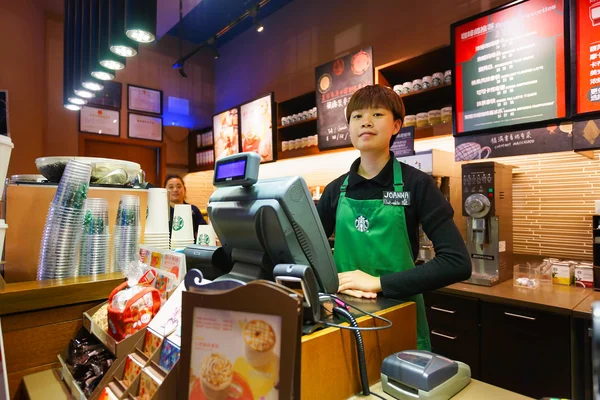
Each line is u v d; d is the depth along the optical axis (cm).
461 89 253
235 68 600
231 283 65
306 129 438
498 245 227
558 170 263
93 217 133
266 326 54
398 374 81
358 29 415
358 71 335
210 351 58
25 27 455
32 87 461
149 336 83
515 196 284
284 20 509
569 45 209
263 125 448
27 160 455
